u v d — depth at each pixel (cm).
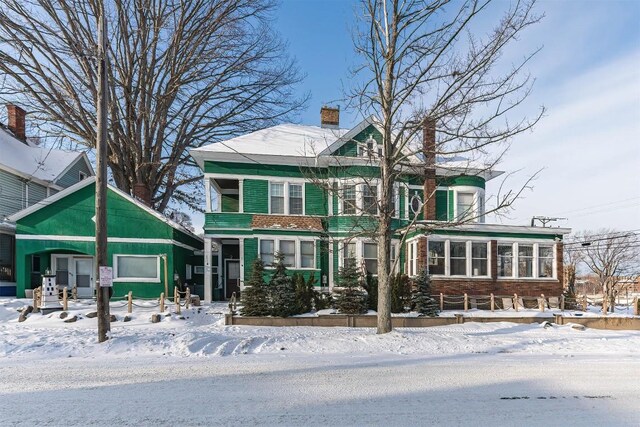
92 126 2478
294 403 553
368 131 2028
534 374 732
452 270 1852
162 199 2936
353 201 1722
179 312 1496
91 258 1989
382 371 743
